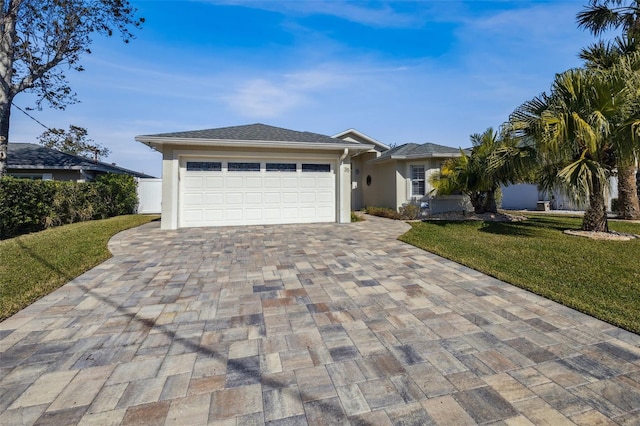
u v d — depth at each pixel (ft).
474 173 38.96
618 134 21.36
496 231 29.25
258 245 22.70
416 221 38.75
